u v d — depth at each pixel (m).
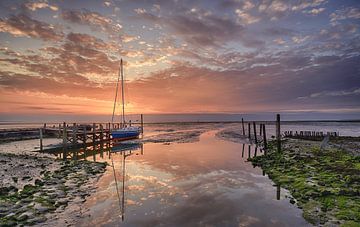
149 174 17.98
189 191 13.64
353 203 10.26
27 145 35.31
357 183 12.81
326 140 29.00
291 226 9.03
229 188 14.16
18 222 9.15
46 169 19.47
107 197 12.64
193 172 18.48
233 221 9.58
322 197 11.41
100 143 39.66
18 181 15.53
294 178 15.14
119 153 30.67
